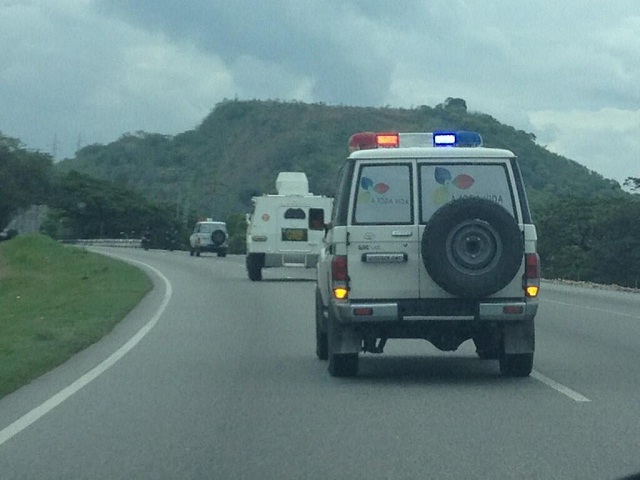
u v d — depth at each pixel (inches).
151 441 386.6
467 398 479.5
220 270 1706.4
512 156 525.0
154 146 7372.1
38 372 559.8
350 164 523.2
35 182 3489.2
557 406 457.1
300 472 339.9
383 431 403.2
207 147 7106.3
